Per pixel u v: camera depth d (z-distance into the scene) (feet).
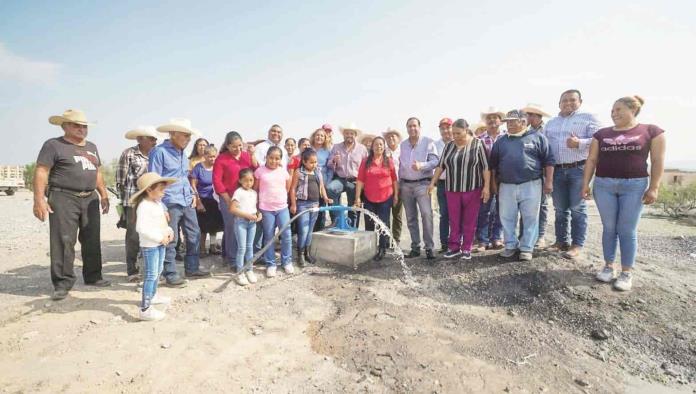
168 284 16.87
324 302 15.35
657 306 13.58
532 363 11.06
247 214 17.25
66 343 11.37
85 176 15.48
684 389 10.04
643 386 10.14
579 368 10.90
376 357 11.11
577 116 17.67
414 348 11.64
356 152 23.58
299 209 20.17
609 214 15.01
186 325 12.85
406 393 9.48
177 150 16.76
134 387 9.35
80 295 15.39
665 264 19.49
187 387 9.42
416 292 16.43
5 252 23.06
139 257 22.03
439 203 21.62
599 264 17.06
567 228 18.62
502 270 17.17
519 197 17.57
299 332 12.76
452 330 12.99
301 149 27.50
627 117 14.46
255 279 17.49
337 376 10.15
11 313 13.51
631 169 14.32
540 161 17.48
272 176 18.48
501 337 12.57
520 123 17.28
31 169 74.33
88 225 16.07
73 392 9.07
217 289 16.43
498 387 9.80
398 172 21.72
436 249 23.35
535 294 15.28
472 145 18.57
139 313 13.74
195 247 18.02
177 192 16.69
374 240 20.85
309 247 20.72
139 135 18.06
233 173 18.88
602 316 13.30
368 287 16.92
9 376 9.65
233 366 10.44
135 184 17.58
